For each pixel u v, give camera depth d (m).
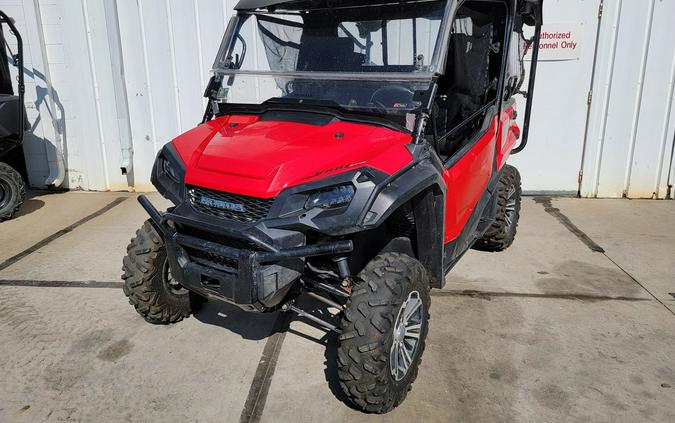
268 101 3.26
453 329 3.53
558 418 2.74
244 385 2.99
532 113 6.14
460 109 3.79
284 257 2.46
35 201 6.17
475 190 3.64
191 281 2.78
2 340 3.38
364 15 3.10
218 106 3.46
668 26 5.73
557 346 3.35
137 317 3.66
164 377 3.05
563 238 5.11
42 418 2.73
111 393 2.92
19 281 4.17
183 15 6.00
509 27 3.78
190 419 2.74
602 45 5.85
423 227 2.94
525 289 4.08
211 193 2.74
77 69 6.11
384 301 2.56
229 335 3.45
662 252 4.78
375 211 2.50
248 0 3.46
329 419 2.74
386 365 2.57
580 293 4.03
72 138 6.43
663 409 2.81
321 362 3.19
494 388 2.96
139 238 3.26
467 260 4.60
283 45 3.33
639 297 3.97
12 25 5.37
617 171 6.23
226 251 2.59
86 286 4.09
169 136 6.39
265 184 2.57
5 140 5.44
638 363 3.19
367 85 3.01
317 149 2.71
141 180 6.53
